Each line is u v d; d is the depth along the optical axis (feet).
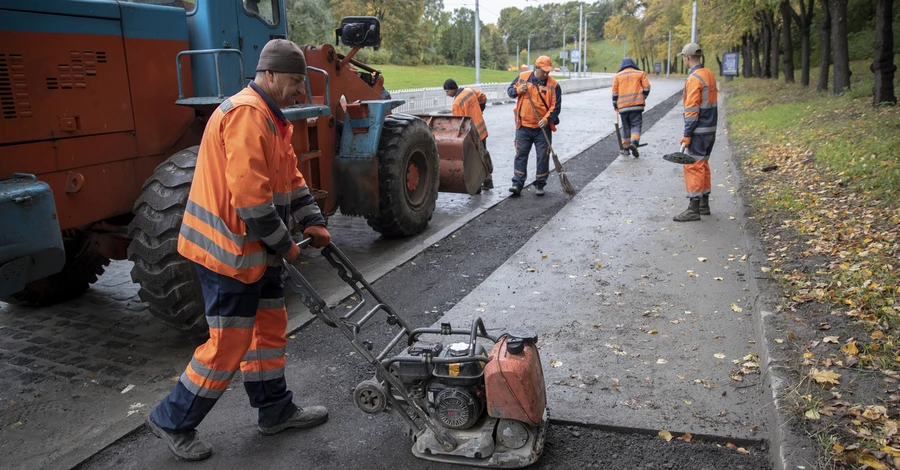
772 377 10.95
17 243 10.95
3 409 11.96
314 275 19.30
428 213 23.98
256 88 9.43
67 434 11.09
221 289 9.52
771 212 22.77
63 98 13.21
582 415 10.96
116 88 14.33
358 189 20.90
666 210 25.34
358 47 21.29
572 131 56.24
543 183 29.71
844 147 30.55
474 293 17.15
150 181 13.83
